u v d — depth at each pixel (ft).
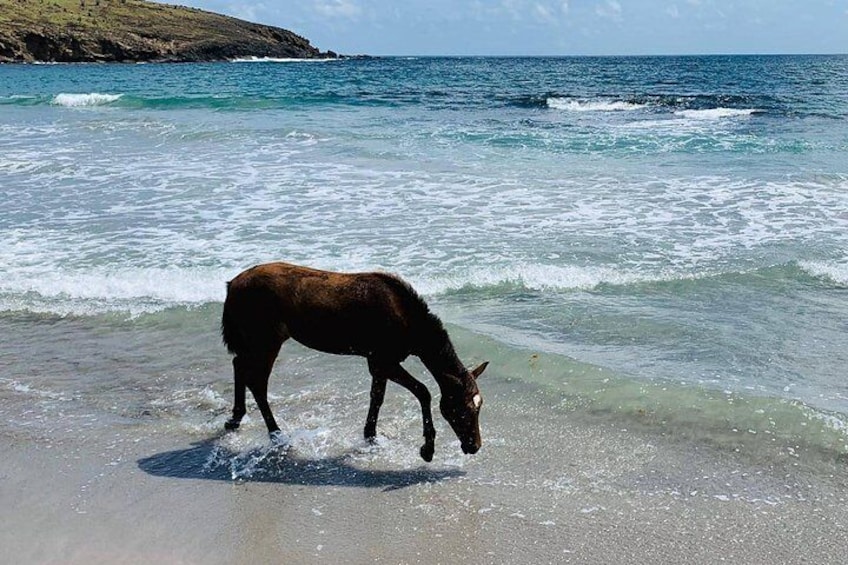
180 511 17.99
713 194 50.34
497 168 58.65
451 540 16.66
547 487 18.78
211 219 44.75
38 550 16.40
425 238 40.73
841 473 19.03
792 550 16.08
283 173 56.95
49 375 26.08
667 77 215.31
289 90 150.71
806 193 50.47
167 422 22.80
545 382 24.39
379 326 20.34
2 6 425.69
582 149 67.87
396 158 62.59
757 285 33.86
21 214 46.29
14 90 156.87
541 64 381.40
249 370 21.43
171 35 458.91
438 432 22.08
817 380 24.48
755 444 20.42
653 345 27.53
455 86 169.27
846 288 33.47
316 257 37.50
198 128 78.59
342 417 22.90
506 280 34.19
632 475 19.22
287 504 18.29
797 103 117.19
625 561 15.81
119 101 114.21
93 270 35.94
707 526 16.98
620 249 38.99
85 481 19.40
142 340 28.99
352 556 16.14
